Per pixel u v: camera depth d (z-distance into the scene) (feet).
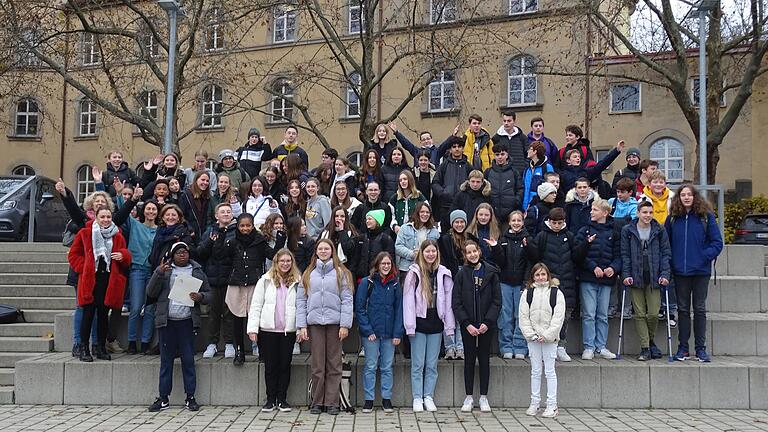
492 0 85.05
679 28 70.03
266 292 28.66
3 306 36.42
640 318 31.04
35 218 57.88
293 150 42.39
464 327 28.43
